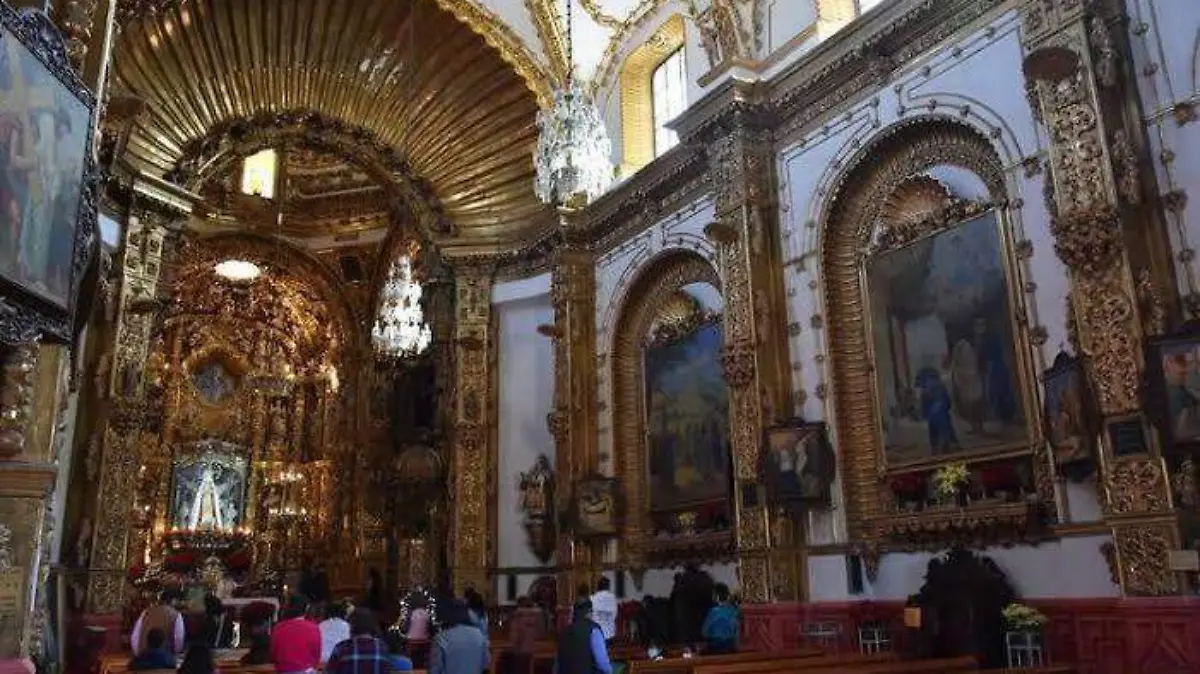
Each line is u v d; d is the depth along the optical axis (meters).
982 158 11.09
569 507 17.30
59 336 6.07
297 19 18.72
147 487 26.03
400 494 21.92
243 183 26.33
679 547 15.27
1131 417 8.42
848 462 12.23
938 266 11.48
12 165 5.39
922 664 8.38
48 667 13.55
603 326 18.06
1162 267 8.75
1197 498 8.08
